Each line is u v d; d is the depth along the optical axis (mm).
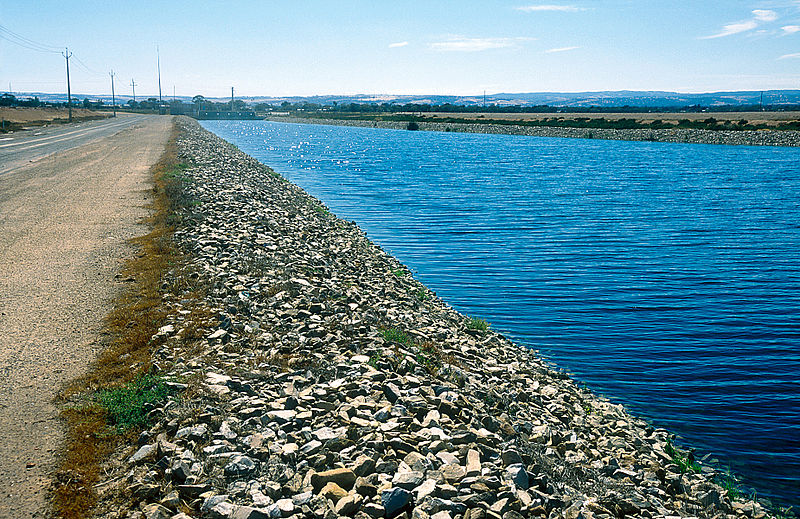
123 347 9586
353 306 12883
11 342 9773
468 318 15648
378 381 8938
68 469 6344
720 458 9852
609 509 7000
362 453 6773
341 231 24031
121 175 32250
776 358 14055
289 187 36438
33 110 116062
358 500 5879
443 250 24203
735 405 11773
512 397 10188
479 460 6965
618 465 8438
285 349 9883
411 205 35156
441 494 6160
